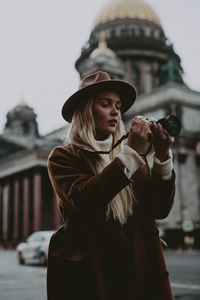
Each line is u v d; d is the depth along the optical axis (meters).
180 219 71.94
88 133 2.99
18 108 116.25
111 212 2.83
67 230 2.82
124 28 109.44
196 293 14.01
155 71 107.19
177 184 73.44
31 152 84.25
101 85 3.01
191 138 75.88
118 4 112.38
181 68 111.06
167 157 2.91
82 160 2.92
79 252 2.77
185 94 78.00
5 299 13.23
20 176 90.12
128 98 3.18
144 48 106.88
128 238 2.82
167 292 2.79
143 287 2.74
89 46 110.44
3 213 92.88
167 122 2.79
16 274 23.33
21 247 33.06
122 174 2.62
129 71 105.62
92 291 2.67
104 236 2.77
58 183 2.84
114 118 3.04
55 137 95.94
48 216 89.62
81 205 2.65
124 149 2.70
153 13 113.50
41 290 15.73
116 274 2.71
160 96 78.75
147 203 2.96
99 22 112.00
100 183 2.60
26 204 84.94
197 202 74.88
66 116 3.24
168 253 49.78
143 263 2.79
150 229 2.93
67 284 2.76
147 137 2.71
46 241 31.03
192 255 44.25
